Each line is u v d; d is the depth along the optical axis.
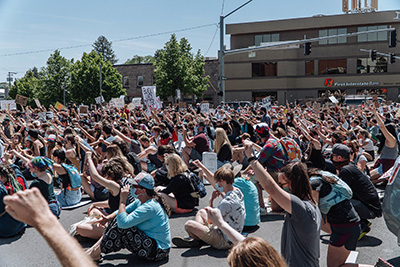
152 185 5.29
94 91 54.66
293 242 3.51
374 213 5.84
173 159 7.55
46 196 6.82
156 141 11.98
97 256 5.32
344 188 4.34
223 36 25.95
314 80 54.19
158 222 5.29
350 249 4.39
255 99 56.22
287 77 54.72
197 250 5.82
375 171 9.33
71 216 7.46
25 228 6.79
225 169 5.66
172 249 5.88
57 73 56.59
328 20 52.62
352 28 52.69
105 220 5.98
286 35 54.84
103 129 10.48
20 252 5.74
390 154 9.13
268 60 55.19
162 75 51.94
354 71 52.94
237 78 56.50
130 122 17.17
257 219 6.75
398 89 51.66
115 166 5.98
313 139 7.80
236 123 15.07
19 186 6.47
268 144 7.05
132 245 5.21
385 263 4.00
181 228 6.79
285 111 22.77
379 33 51.91
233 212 5.54
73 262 1.25
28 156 10.18
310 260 3.51
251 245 2.13
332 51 53.38
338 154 5.88
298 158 7.08
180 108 30.20
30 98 63.53
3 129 15.70
